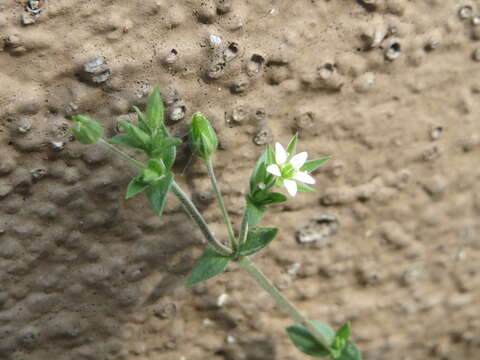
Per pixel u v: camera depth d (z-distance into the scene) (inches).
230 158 2.3
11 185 2.1
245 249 2.1
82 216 2.2
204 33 2.1
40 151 2.1
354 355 2.4
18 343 2.3
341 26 2.3
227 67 2.2
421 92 2.5
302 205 2.5
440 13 2.4
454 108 2.6
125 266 2.4
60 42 2.0
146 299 2.4
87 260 2.3
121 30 2.1
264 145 2.4
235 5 2.1
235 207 2.4
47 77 2.0
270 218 2.5
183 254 2.4
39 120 2.1
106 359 2.5
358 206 2.6
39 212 2.2
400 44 2.4
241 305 2.6
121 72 2.1
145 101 2.1
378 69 2.4
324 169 2.5
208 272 2.1
